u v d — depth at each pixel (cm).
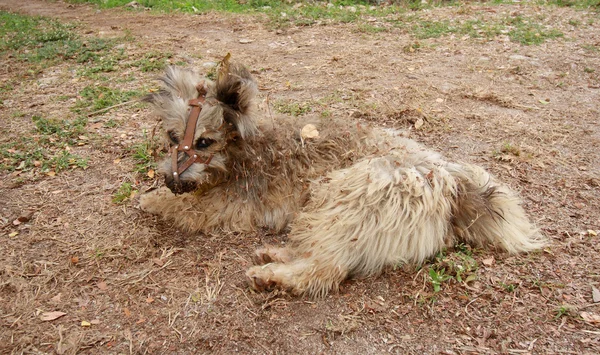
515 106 165
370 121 156
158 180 130
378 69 199
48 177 130
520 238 104
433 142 145
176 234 112
